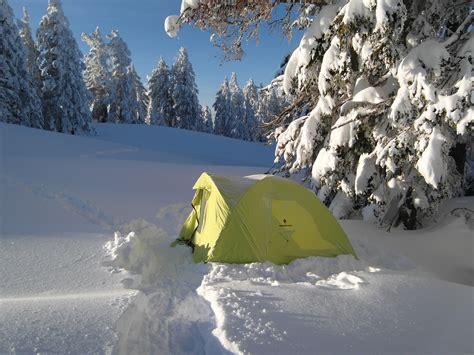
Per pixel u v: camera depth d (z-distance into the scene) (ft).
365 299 11.85
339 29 20.65
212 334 9.55
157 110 152.35
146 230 22.86
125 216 24.73
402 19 18.03
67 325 9.31
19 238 17.80
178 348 9.39
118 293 12.12
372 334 9.62
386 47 19.57
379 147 20.38
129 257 16.16
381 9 17.48
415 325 10.23
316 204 18.34
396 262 17.81
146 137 107.55
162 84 151.12
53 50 89.66
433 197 20.65
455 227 20.49
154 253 18.25
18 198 24.31
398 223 22.97
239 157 100.01
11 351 8.01
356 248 19.39
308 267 16.12
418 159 18.86
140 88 168.45
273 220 17.72
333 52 21.22
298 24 27.25
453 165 22.52
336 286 13.38
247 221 17.13
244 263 16.49
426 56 18.33
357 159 22.65
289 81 24.62
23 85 82.28
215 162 75.77
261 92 29.89
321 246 17.84
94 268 14.71
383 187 20.98
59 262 15.28
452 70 18.78
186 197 33.40
